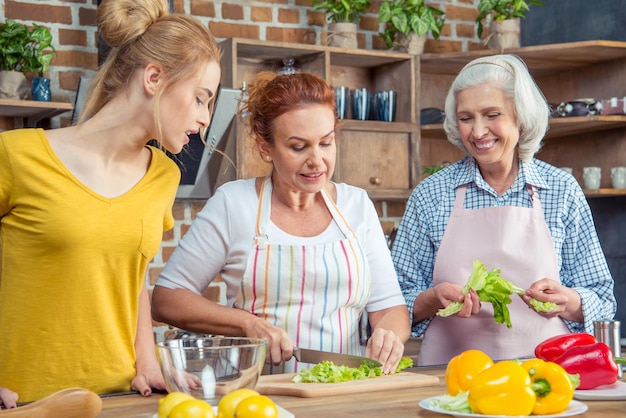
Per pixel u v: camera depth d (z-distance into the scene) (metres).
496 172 2.24
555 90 4.26
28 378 1.61
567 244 2.22
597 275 2.18
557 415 1.27
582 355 1.49
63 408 1.20
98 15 1.68
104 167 1.67
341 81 4.12
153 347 1.73
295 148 1.80
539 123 2.15
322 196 1.97
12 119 3.53
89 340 1.63
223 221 1.93
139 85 1.64
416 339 3.65
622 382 1.55
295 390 1.51
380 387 1.56
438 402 1.36
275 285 1.90
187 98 1.63
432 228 2.26
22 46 3.30
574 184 2.22
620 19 3.97
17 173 1.60
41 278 1.60
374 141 3.86
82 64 3.60
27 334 1.61
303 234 1.95
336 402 1.45
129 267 1.67
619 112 3.79
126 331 1.69
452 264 2.21
